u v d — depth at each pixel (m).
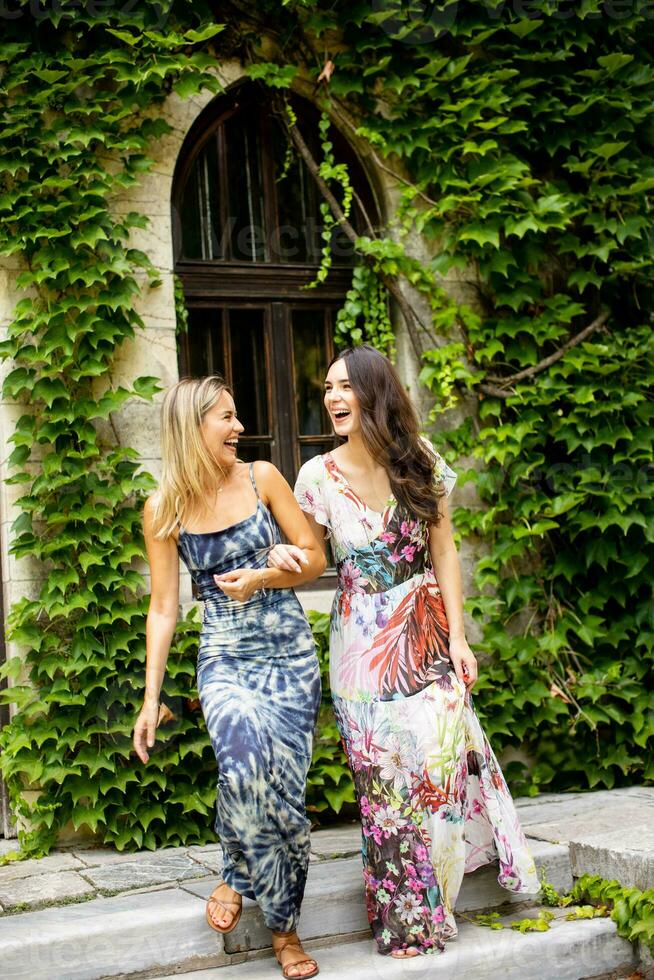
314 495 3.18
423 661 3.06
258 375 4.73
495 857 3.15
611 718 4.72
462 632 3.17
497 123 4.64
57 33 4.18
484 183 4.63
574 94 4.83
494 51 4.91
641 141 5.05
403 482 3.05
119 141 4.18
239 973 2.88
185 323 4.50
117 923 2.90
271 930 2.86
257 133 4.77
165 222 4.35
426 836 2.96
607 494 4.66
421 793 2.97
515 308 4.78
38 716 3.96
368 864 3.02
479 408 4.82
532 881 3.08
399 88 4.63
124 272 4.12
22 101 4.04
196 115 4.43
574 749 4.74
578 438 4.70
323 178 4.70
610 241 4.84
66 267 4.01
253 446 4.70
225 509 2.96
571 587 4.86
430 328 4.80
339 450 3.23
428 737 2.98
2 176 4.07
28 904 3.20
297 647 2.97
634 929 3.10
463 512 4.72
